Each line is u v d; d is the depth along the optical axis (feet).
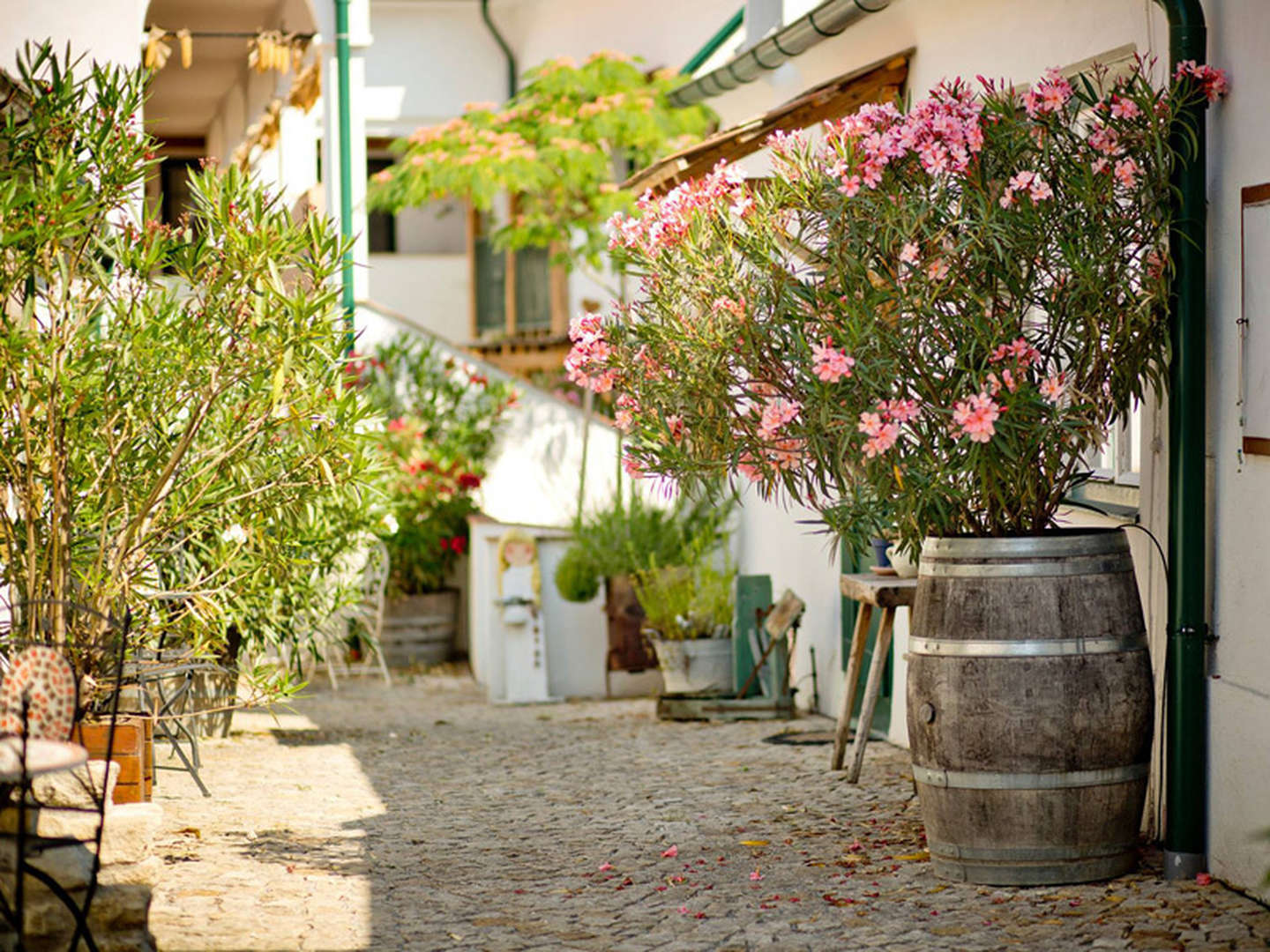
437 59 62.28
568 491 45.44
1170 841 19.06
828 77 32.40
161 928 17.25
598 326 21.09
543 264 56.34
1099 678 18.51
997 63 25.09
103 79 21.03
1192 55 18.81
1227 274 18.75
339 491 25.00
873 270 19.34
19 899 14.79
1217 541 18.99
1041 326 19.47
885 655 25.05
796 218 20.18
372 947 16.76
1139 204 18.76
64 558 20.18
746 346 19.80
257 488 22.00
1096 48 22.09
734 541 39.86
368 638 37.99
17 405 19.93
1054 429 18.25
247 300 20.88
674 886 19.35
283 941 16.87
